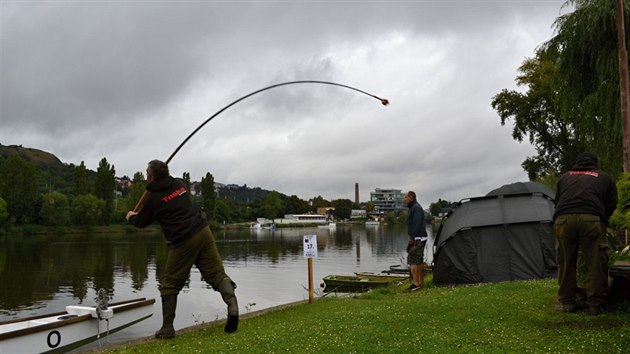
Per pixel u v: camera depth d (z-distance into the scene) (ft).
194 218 23.50
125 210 397.80
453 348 18.42
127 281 98.89
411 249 40.75
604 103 71.20
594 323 20.68
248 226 538.88
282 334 22.00
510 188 46.52
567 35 76.54
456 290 34.32
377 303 31.14
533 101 146.00
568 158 140.97
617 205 22.89
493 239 42.55
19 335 29.07
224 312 60.90
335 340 20.25
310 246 35.29
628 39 68.44
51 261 142.82
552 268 41.09
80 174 387.55
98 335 33.94
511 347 18.19
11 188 339.57
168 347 20.99
